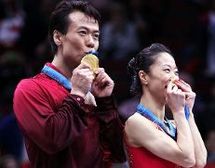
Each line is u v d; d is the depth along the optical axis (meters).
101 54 18.97
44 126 7.89
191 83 18.92
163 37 20.95
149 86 8.52
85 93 8.05
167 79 8.45
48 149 7.93
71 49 8.33
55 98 8.24
